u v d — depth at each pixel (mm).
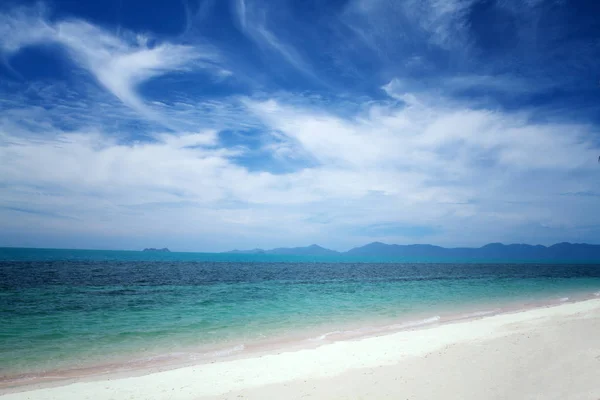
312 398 9258
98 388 10586
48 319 22297
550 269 128875
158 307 27844
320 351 14516
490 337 15945
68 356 14945
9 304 27219
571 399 8422
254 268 101812
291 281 57625
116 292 36219
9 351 15562
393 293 41094
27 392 10422
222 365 12742
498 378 10188
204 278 59281
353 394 9422
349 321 23000
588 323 18609
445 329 18438
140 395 9875
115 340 17609
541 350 13070
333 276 73625
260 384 10492
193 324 21562
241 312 26297
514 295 39562
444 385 9836
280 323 22156
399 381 10312
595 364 11008
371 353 13781
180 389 10266
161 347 16453
